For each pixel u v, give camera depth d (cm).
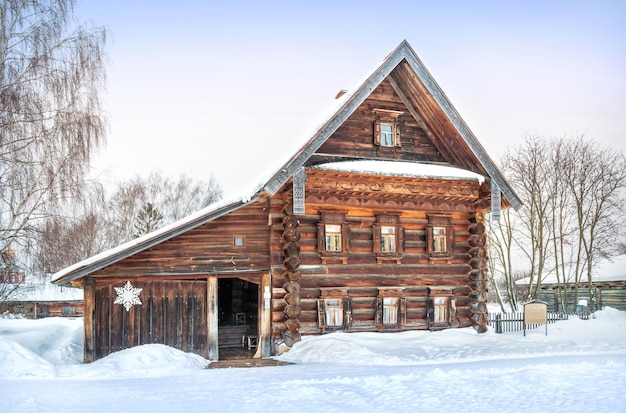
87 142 2173
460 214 2177
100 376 1516
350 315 1988
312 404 1045
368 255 2034
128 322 1806
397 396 1107
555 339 2142
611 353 1803
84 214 2234
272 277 1917
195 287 1862
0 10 2131
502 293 5822
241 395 1148
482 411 970
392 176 1958
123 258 1788
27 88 2119
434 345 1912
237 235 1900
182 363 1680
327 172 1897
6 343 1631
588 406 989
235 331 2319
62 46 2216
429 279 2103
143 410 1007
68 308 5156
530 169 3916
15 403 1061
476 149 2055
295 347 1864
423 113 2130
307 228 1973
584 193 3934
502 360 1664
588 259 3894
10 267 2192
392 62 1975
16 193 2102
